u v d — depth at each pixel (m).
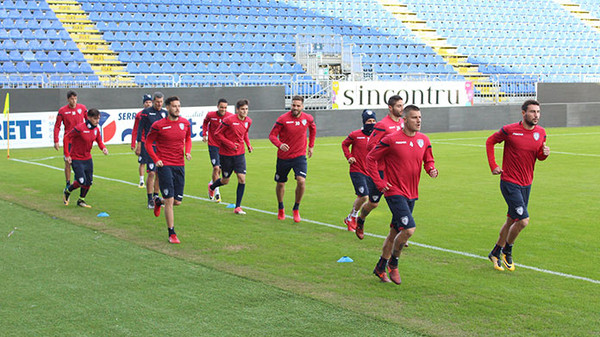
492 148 7.18
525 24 39.31
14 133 22.00
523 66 35.91
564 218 9.77
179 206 11.11
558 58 37.47
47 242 8.37
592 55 38.41
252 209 10.82
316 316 5.55
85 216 10.20
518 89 31.77
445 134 27.77
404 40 35.03
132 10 31.17
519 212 6.82
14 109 22.77
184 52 29.55
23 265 7.23
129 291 6.28
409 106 6.43
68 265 7.24
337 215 10.26
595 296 6.04
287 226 9.44
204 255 7.71
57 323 5.40
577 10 41.59
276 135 9.59
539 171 15.33
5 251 7.87
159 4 31.77
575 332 5.13
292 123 9.60
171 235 8.37
